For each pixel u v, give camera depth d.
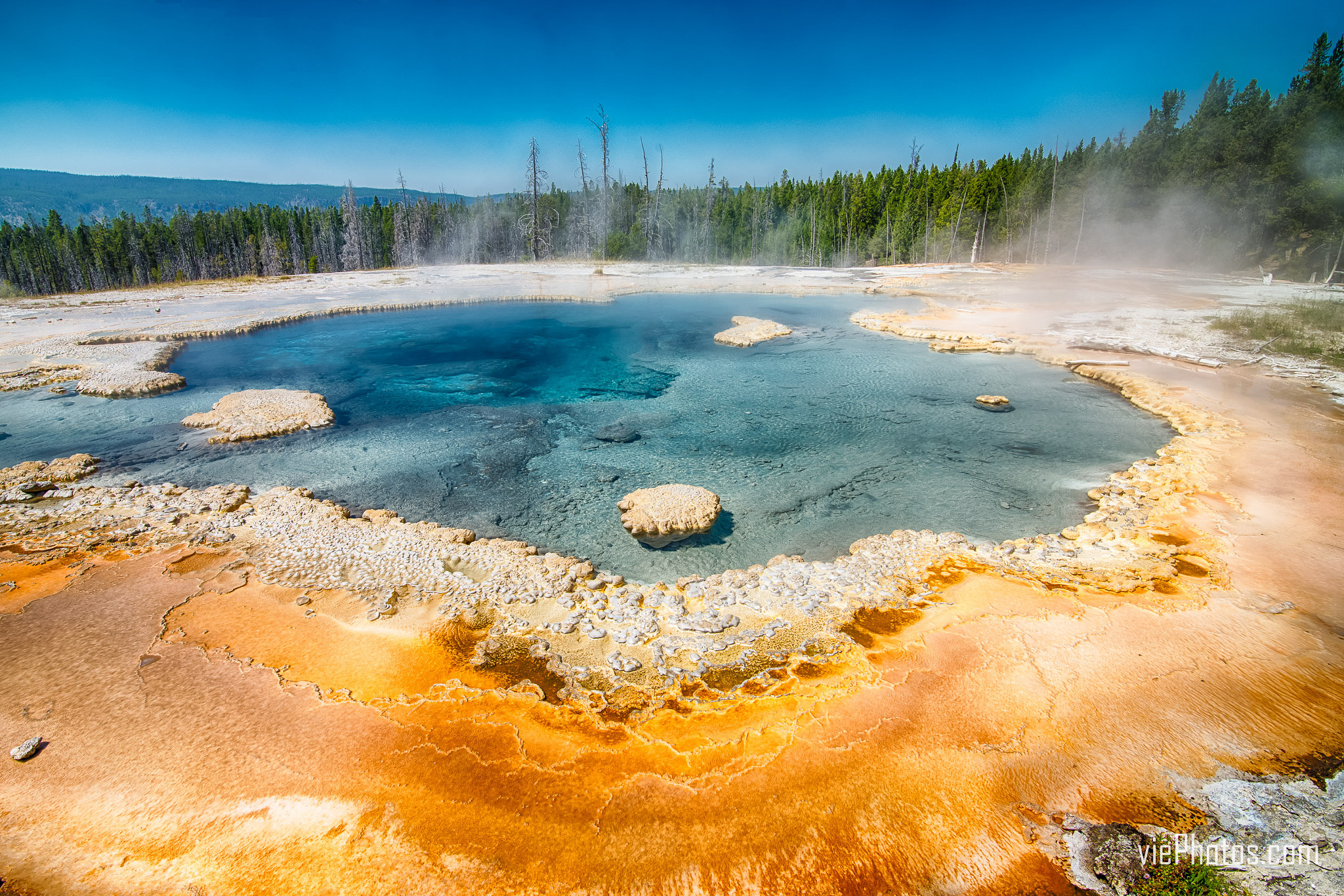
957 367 25.30
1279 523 11.80
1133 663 8.24
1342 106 41.47
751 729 7.35
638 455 17.30
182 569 10.96
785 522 13.68
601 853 5.86
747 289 47.28
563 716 7.63
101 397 21.78
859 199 69.56
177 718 7.52
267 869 5.74
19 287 74.06
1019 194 60.22
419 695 8.00
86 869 5.77
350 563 11.22
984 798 6.36
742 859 5.79
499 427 19.38
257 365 26.61
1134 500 13.47
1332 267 40.16
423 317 37.28
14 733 7.30
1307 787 6.36
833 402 21.33
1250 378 21.19
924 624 9.34
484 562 11.36
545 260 68.69
